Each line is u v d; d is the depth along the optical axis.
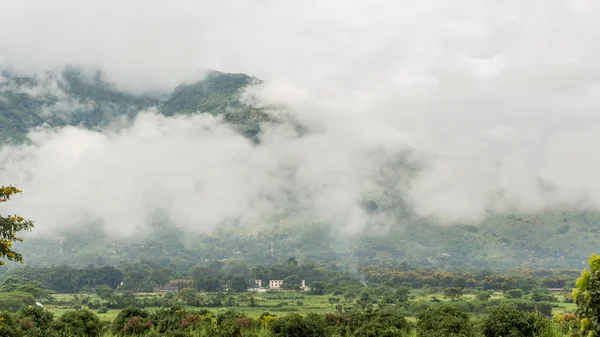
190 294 180.12
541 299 158.75
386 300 168.00
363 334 67.38
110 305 159.12
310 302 174.88
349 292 193.12
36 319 69.81
